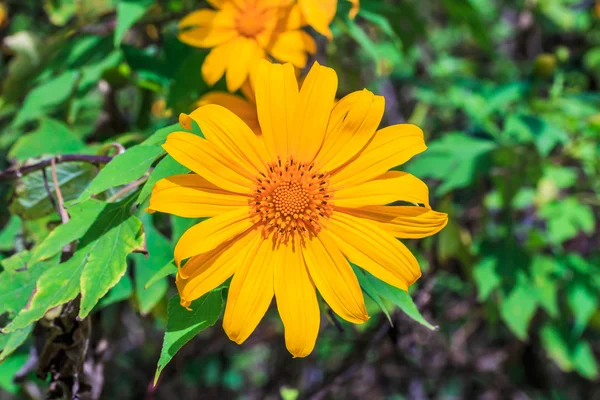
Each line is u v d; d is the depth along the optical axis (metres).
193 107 0.40
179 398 0.82
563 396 0.87
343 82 0.57
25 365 0.42
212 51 0.40
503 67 0.88
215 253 0.30
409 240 0.54
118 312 0.52
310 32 0.52
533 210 0.68
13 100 0.49
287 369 0.71
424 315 0.54
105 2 0.50
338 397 0.74
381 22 0.45
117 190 0.34
